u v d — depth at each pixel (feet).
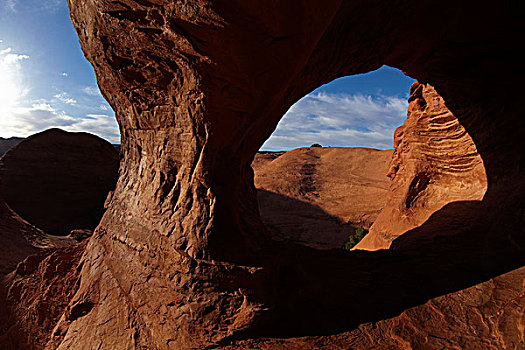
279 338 15.72
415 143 45.03
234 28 12.30
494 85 26.81
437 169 42.04
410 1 22.75
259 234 20.92
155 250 18.58
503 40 24.64
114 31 14.85
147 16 12.85
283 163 150.71
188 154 17.12
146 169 22.21
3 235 62.08
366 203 96.37
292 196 111.96
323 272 22.40
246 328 15.58
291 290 18.16
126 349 17.19
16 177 93.20
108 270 23.16
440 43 27.07
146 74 16.62
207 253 16.10
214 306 15.72
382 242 43.32
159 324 16.88
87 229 93.61
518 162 25.16
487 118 28.30
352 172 132.36
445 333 14.62
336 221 88.53
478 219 27.86
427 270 21.01
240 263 16.47
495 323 14.02
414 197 43.73
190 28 12.46
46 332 27.27
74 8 17.37
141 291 18.66
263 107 16.40
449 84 30.53
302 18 13.07
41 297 29.91
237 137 17.24
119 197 26.63
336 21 21.93
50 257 34.47
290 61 14.66
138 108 19.84
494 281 16.80
